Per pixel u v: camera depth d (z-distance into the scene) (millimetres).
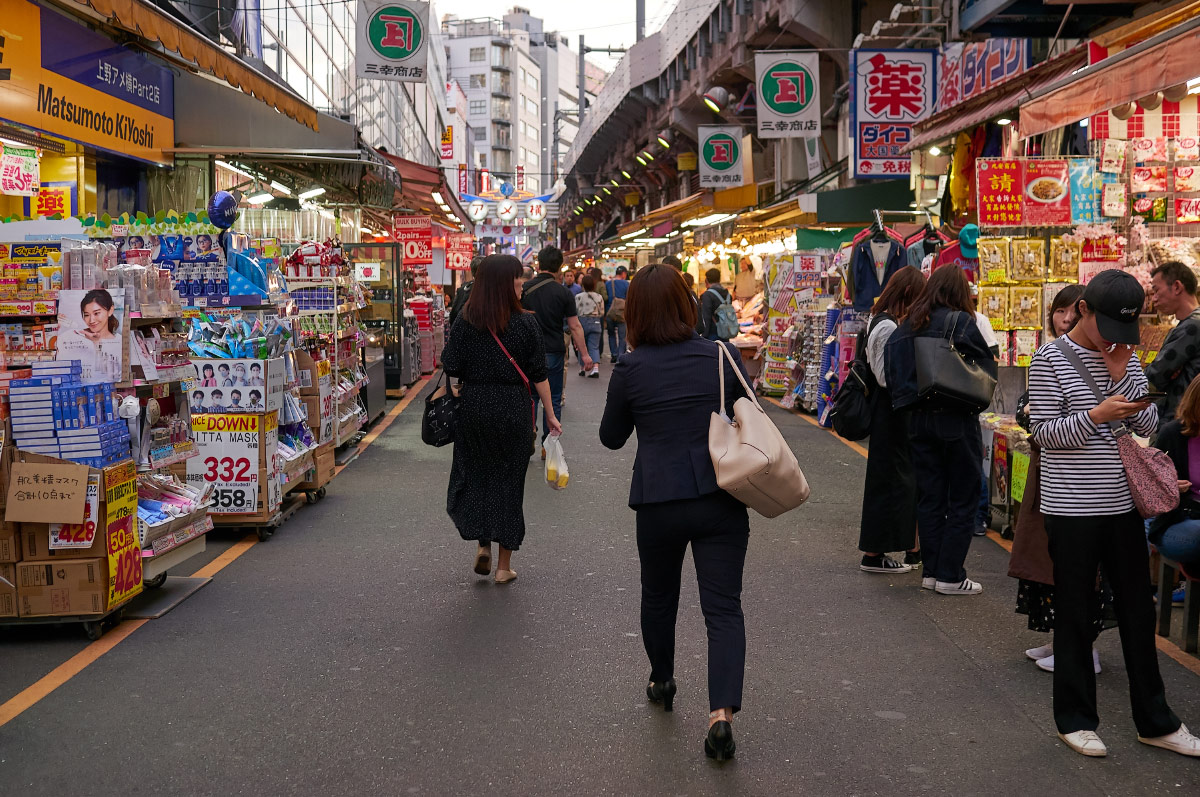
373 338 13086
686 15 30828
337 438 9844
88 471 4957
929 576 6070
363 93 31828
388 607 5648
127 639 5102
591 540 7215
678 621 5422
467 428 6051
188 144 12070
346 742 3908
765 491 3689
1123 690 4555
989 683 4590
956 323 5832
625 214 61750
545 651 4945
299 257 9961
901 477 6301
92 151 10000
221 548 6941
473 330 6035
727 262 23625
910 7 15953
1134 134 8906
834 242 17688
